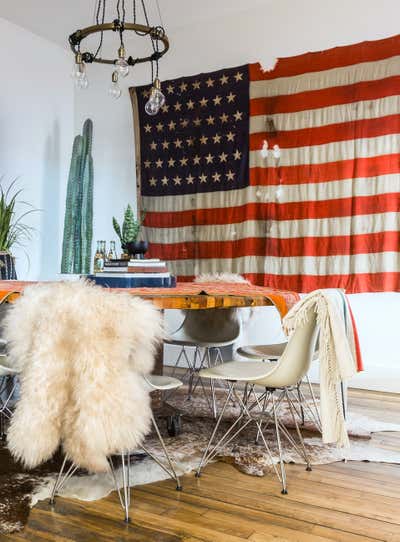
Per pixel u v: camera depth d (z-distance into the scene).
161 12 4.46
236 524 1.70
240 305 2.13
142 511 1.78
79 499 1.86
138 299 1.68
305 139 4.05
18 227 4.79
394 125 3.72
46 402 1.62
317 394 3.56
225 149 4.40
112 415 1.58
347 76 3.89
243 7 4.38
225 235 4.40
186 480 2.06
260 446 2.46
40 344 1.64
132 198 5.02
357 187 3.85
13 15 4.57
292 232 4.12
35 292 1.73
